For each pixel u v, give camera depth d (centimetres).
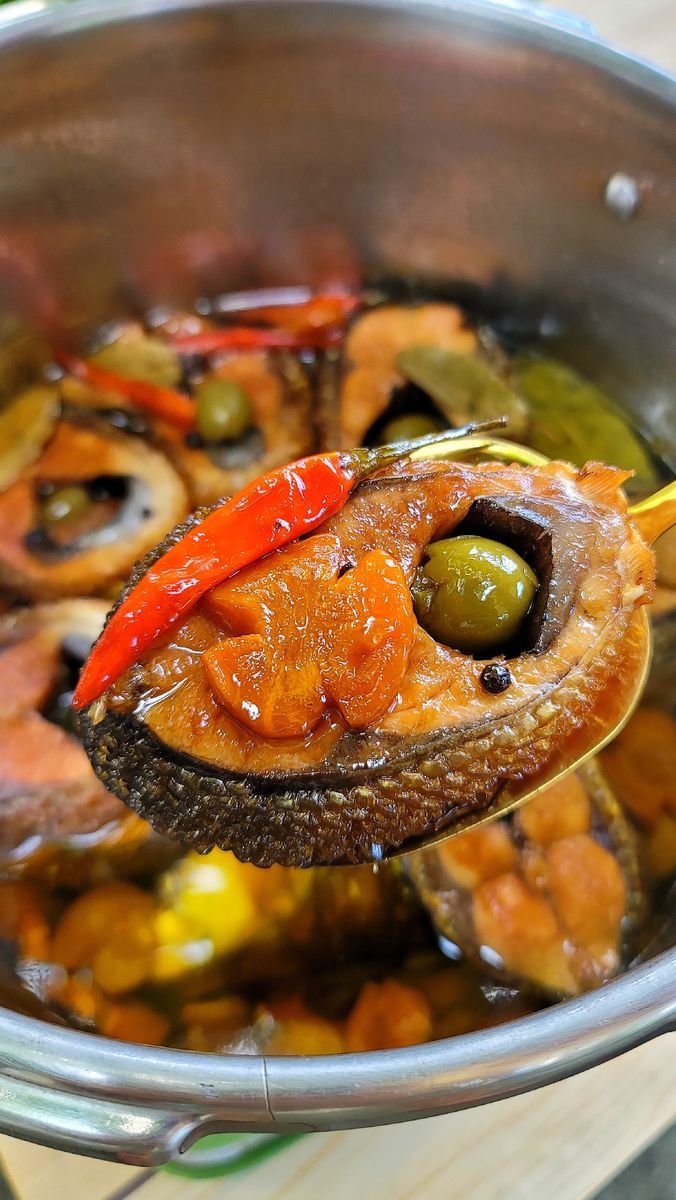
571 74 19
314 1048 17
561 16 20
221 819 14
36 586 22
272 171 23
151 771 14
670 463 22
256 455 23
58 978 18
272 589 14
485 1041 12
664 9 26
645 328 22
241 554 14
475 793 15
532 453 20
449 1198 16
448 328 23
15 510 22
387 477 16
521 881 18
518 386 23
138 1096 12
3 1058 12
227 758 14
